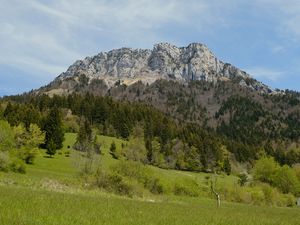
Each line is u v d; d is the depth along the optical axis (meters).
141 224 27.33
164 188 83.25
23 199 35.75
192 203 68.06
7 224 21.16
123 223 26.86
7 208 27.80
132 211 36.34
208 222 33.50
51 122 149.12
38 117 156.50
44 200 37.38
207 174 173.25
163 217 33.72
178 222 31.00
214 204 71.12
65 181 67.06
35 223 22.41
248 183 131.25
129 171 79.25
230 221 36.56
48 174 100.00
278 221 41.81
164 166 175.12
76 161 95.50
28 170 107.00
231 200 92.81
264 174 123.94
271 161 125.06
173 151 187.88
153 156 173.12
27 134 128.25
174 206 51.97
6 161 91.19
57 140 147.88
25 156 120.44
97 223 25.47
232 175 187.00
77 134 168.62
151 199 65.25
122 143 167.38
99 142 162.00
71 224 23.70
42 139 129.50
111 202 45.06
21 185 57.91
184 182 92.94
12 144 115.50
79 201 40.88
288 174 122.19
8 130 115.31
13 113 160.25
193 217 36.78
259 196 93.06
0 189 46.41
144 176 80.56
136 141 159.50
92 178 67.50
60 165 127.31
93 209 34.19
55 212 28.64
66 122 188.88
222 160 189.88
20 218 23.56
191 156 184.75
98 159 93.12
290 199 96.56
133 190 67.06
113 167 79.50
